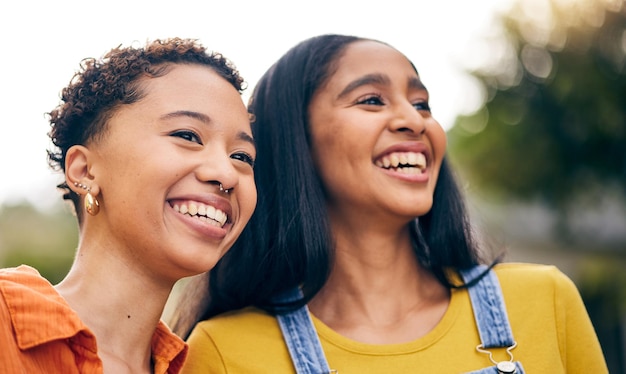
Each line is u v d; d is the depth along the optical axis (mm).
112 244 1405
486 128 6918
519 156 6828
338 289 1869
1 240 7945
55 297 1306
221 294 1899
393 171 1811
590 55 6199
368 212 1828
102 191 1403
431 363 1684
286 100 1938
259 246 1879
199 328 1815
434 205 1980
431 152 1875
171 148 1388
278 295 1850
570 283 1860
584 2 6184
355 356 1704
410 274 1890
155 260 1390
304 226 1843
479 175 7047
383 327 1808
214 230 1426
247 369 1700
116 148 1385
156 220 1371
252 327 1782
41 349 1248
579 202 7199
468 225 1979
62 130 1458
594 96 6262
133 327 1415
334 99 1864
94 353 1280
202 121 1435
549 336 1747
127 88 1412
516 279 1846
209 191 1421
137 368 1424
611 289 7961
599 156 6613
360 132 1793
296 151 1892
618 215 8383
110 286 1394
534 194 7059
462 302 1801
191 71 1483
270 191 1930
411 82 1896
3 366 1188
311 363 1683
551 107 6570
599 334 7941
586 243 8219
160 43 1518
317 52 1938
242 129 1506
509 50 6586
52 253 7918
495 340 1712
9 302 1237
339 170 1837
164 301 1459
